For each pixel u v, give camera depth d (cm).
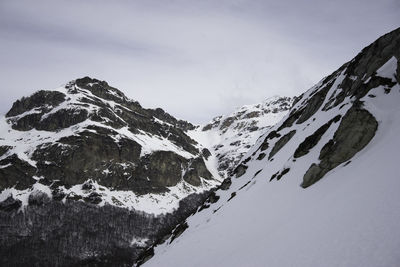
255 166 11631
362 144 5419
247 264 4084
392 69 6575
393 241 2623
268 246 4188
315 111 10338
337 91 9456
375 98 5950
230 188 11612
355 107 5875
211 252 6081
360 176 4303
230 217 7438
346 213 3538
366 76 7919
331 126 7081
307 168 6369
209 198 12094
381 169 4028
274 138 12456
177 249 8088
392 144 4597
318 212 4122
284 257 3531
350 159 5347
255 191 7988
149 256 11306
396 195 3198
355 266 2636
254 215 6312
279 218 5138
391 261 2436
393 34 8106
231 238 6034
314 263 3033
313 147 7056
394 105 5688
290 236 3997
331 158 5616
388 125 5328
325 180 5250
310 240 3509
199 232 8100
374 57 8269
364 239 2883
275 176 7719
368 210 3275
